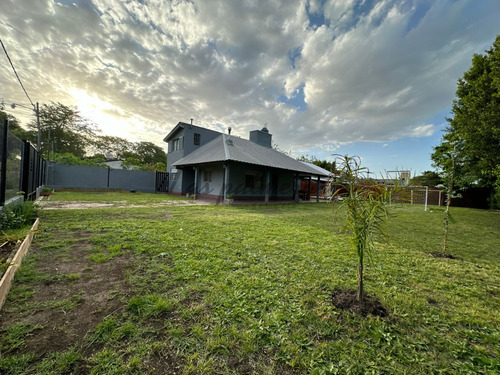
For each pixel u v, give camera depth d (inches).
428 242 198.1
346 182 91.1
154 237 167.5
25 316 71.2
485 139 337.4
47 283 93.4
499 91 322.0
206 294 89.9
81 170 641.0
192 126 652.7
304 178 778.8
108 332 65.8
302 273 114.9
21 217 176.4
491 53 405.4
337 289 99.4
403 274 120.6
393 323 76.3
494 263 144.9
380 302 90.0
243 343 63.9
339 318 77.9
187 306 81.2
